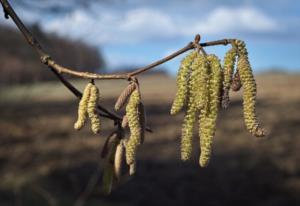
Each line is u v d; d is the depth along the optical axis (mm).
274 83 44062
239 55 2209
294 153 15766
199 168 14109
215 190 12328
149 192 11938
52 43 11016
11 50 12875
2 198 9992
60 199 10523
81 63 11664
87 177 12625
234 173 13594
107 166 2750
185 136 2264
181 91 2221
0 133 16422
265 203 11602
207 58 2211
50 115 23141
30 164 13789
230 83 2213
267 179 12883
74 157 14867
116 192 11727
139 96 2287
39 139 16781
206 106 2227
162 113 25969
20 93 13992
